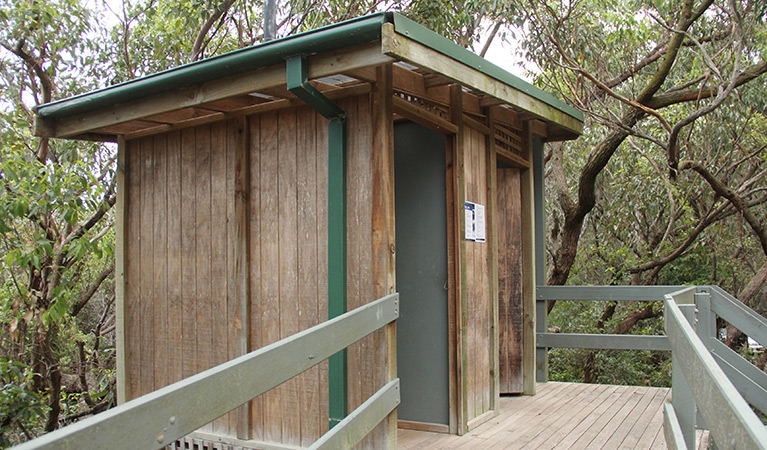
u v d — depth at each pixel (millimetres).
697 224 10680
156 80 3275
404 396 4059
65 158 6543
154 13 7918
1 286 6223
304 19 8000
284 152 3549
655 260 10570
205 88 3258
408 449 3584
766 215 11211
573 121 4906
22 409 5176
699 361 1516
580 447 3656
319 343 2105
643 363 11906
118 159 4172
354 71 2961
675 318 2244
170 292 3947
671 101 7973
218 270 3754
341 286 3193
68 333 7301
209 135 3840
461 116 3934
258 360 1683
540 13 7730
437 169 4023
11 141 6262
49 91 7160
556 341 5609
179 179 3951
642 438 3846
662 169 10039
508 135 4809
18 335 5961
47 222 5891
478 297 4184
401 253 4102
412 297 4062
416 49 2760
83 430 1035
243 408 3588
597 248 11445
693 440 2541
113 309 9469
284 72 2994
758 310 13039
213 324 3758
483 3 7207
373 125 3180
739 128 10016
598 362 11023
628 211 11344
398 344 4086
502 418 4320
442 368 3959
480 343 4203
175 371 3904
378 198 3146
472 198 4121
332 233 3240
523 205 5121
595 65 8852
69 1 6980
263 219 3605
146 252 4066
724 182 9609
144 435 1199
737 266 12484
